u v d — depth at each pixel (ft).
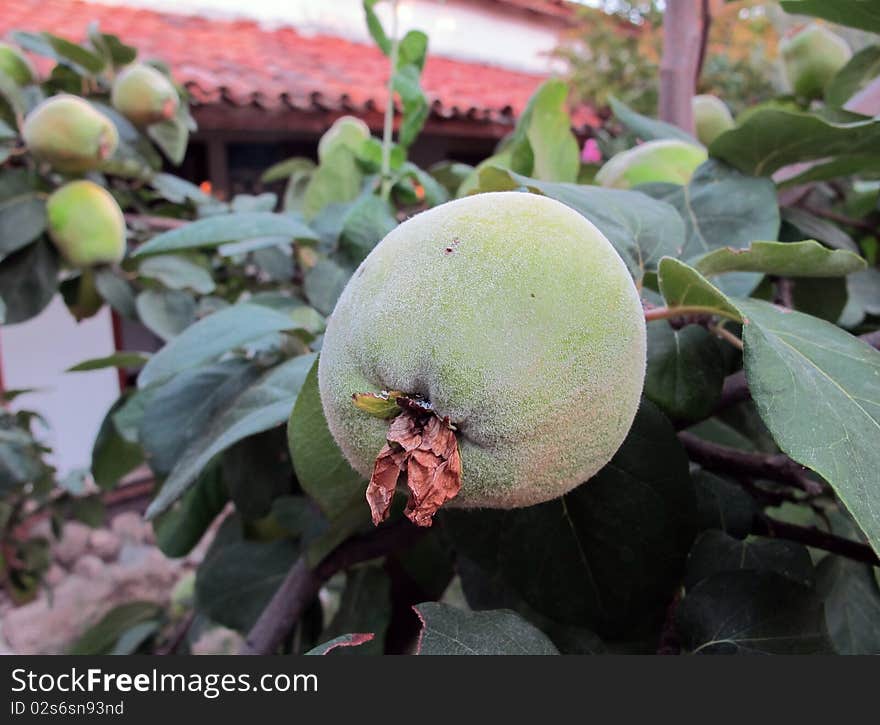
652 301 2.37
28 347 13.07
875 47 3.59
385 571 3.69
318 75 14.34
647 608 2.29
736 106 12.03
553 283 1.51
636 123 3.69
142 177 5.19
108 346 13.80
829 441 1.56
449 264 1.53
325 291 3.39
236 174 13.75
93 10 15.80
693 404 2.28
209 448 2.35
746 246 2.67
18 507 8.51
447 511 2.41
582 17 14.69
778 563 2.58
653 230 2.43
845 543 2.57
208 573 3.91
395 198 4.36
